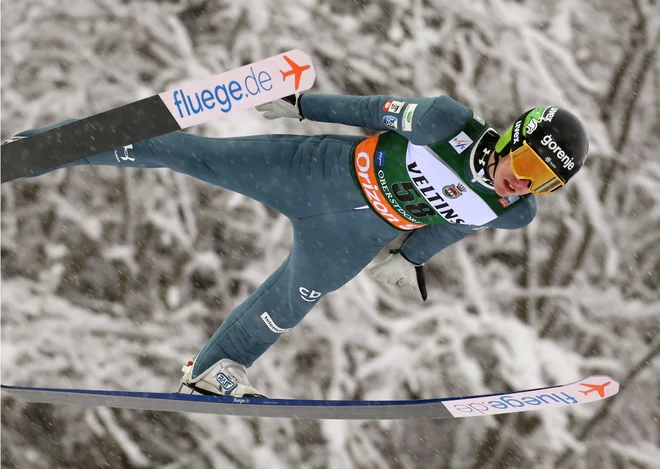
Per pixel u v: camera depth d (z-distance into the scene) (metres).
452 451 19.83
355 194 10.15
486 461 19.81
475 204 9.63
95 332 18.73
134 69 19.08
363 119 9.78
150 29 19.33
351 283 19.22
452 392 18.91
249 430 19.50
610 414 20.17
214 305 18.86
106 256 18.86
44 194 18.98
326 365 19.03
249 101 8.53
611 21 21.22
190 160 10.30
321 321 19.08
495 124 19.86
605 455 19.97
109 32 19.28
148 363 18.66
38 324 18.69
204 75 19.06
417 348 19.08
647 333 20.09
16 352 18.55
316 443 19.50
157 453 19.28
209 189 18.95
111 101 18.84
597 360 19.78
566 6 21.17
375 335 19.11
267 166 10.30
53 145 9.16
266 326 11.03
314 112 10.00
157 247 18.89
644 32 21.23
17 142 9.21
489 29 20.48
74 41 19.20
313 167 10.20
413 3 20.30
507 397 10.14
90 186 19.00
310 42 19.58
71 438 19.28
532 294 19.75
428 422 19.94
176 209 18.95
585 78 20.72
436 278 19.56
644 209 20.48
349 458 19.47
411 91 19.53
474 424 20.00
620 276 20.23
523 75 20.25
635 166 20.59
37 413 19.34
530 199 9.84
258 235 18.89
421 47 19.94
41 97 18.81
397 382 18.89
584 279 20.08
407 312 19.27
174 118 8.77
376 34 19.92
